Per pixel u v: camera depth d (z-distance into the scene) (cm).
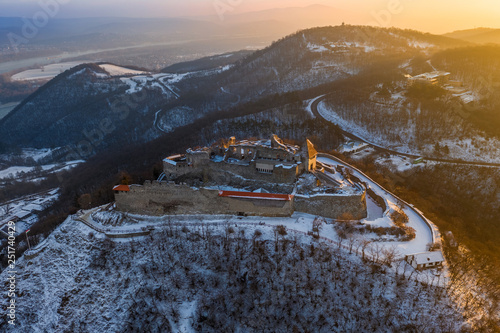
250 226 13238
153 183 14262
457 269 12356
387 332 10431
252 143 16462
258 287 11300
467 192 19588
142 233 13275
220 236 12794
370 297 11044
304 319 10669
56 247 13262
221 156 15912
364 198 14438
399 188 17675
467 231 16038
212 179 15325
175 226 13525
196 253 12369
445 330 10406
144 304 11219
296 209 14412
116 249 12688
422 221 14688
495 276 12531
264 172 14875
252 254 12131
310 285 11244
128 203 14588
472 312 10950
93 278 11988
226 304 11119
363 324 10556
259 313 10825
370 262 11894
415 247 13000
